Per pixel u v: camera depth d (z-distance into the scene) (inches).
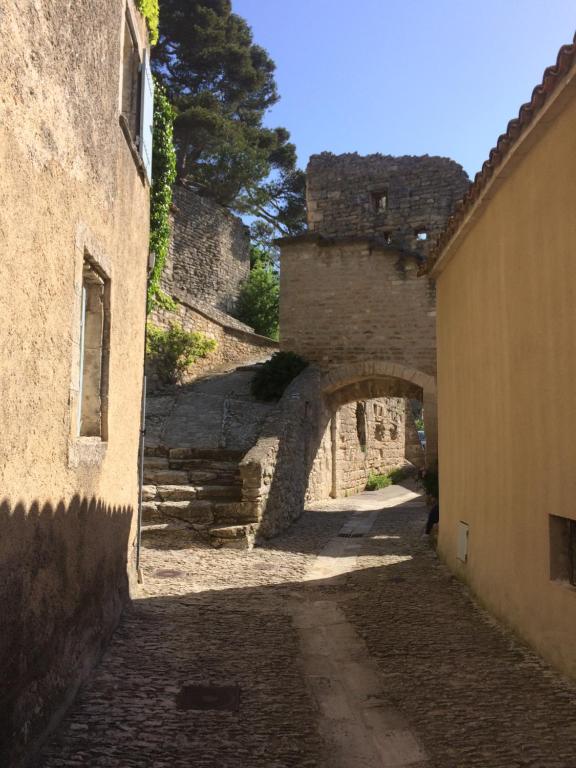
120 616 229.6
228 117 1386.6
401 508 618.8
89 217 168.6
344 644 212.2
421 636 220.7
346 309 650.8
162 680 176.6
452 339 328.2
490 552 251.4
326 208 747.4
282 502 465.1
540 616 196.9
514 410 224.7
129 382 249.3
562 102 178.9
